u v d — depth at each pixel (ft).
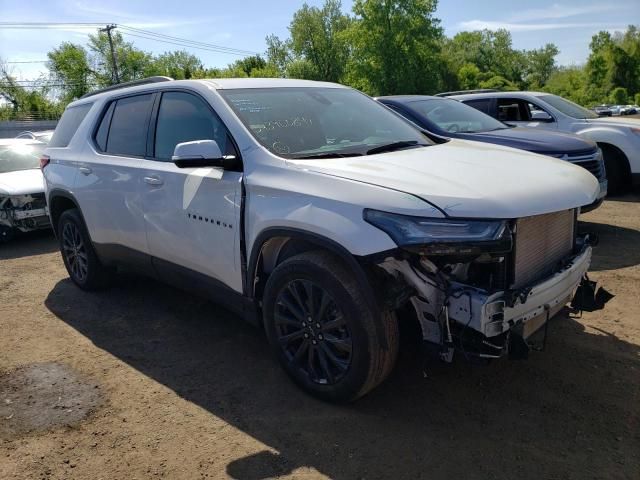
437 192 8.73
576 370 11.12
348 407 10.18
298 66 223.10
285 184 10.06
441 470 8.39
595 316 13.61
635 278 16.15
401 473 8.36
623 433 9.09
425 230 8.38
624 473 8.17
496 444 8.95
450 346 8.95
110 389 11.26
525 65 340.80
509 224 8.68
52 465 8.92
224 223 11.23
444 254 8.32
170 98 13.34
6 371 12.20
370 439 9.21
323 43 225.35
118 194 14.21
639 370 11.01
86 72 197.06
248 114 11.76
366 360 9.23
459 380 10.95
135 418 10.17
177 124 12.91
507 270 8.99
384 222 8.63
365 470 8.46
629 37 248.93
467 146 12.47
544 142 20.27
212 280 12.09
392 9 156.35
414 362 11.71
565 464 8.41
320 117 12.57
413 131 13.65
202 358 12.48
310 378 10.35
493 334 8.63
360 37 162.09
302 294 10.15
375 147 11.60
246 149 11.09
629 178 27.53
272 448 9.11
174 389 11.16
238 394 10.85
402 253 8.60
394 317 9.39
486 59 290.97
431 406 10.10
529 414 9.73
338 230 9.02
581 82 277.03
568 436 9.09
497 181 9.27
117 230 14.62
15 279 19.58
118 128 14.97
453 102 24.93
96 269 16.71
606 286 15.60
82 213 15.90
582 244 11.23
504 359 11.66
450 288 8.84
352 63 168.14
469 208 8.40
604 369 11.10
